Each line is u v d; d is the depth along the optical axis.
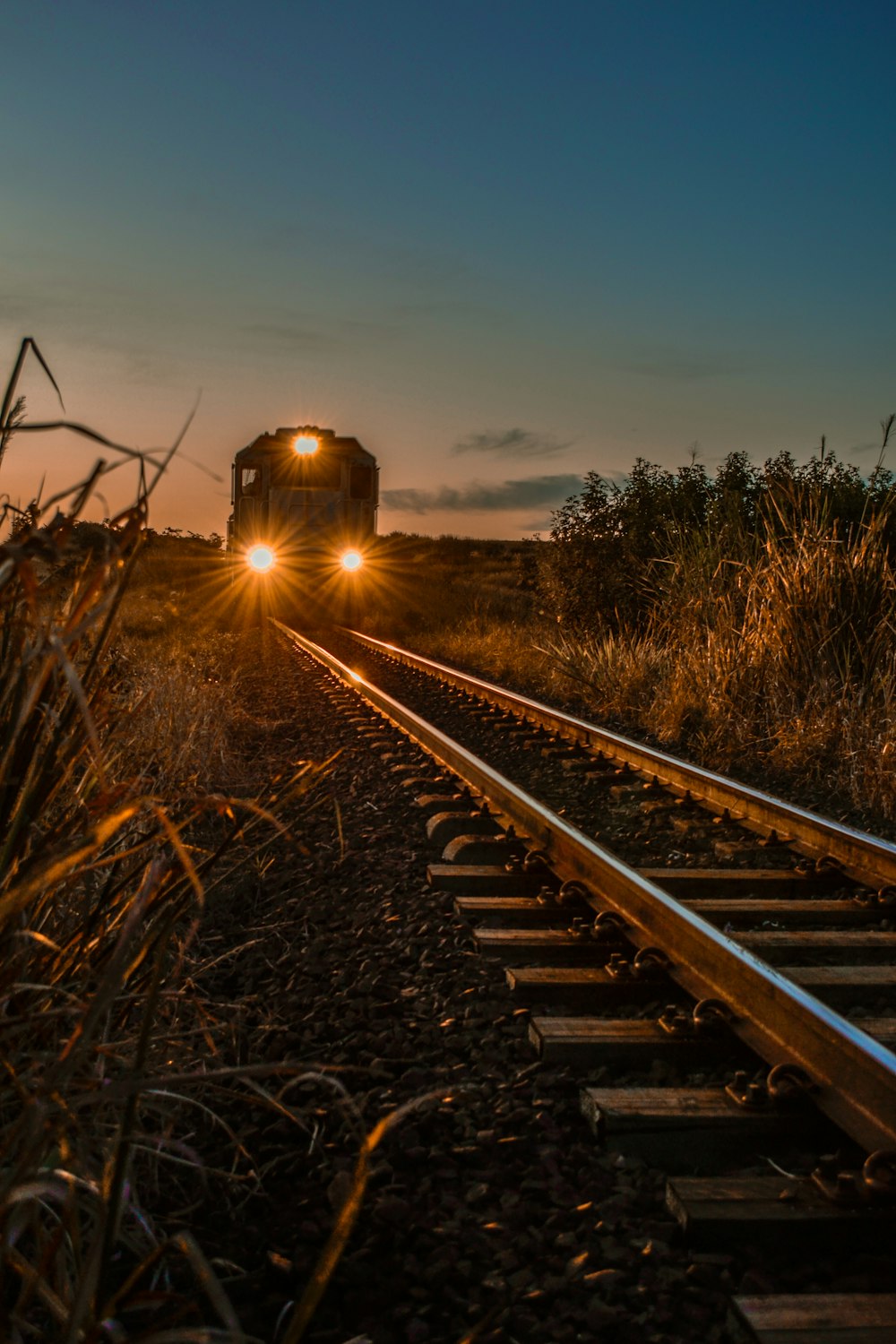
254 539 23.39
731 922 4.78
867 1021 3.57
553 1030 3.44
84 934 2.62
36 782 2.18
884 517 9.88
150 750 4.93
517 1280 2.34
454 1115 3.03
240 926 4.68
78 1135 2.29
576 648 14.27
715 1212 2.49
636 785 7.54
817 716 8.44
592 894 4.78
